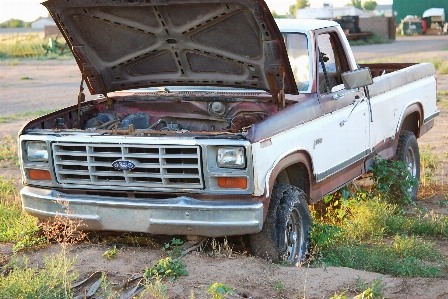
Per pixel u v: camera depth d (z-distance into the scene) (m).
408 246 6.90
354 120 7.77
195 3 6.20
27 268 5.77
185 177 6.02
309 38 7.25
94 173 6.27
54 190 6.50
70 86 25.67
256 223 5.94
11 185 9.70
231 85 7.04
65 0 6.52
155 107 7.46
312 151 6.85
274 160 6.16
